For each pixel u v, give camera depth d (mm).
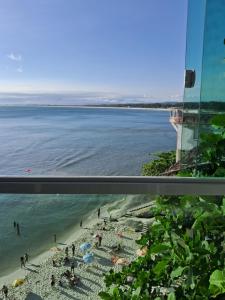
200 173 1399
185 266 1385
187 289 1368
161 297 1364
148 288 1360
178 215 1368
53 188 1233
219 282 1299
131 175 1304
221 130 1426
